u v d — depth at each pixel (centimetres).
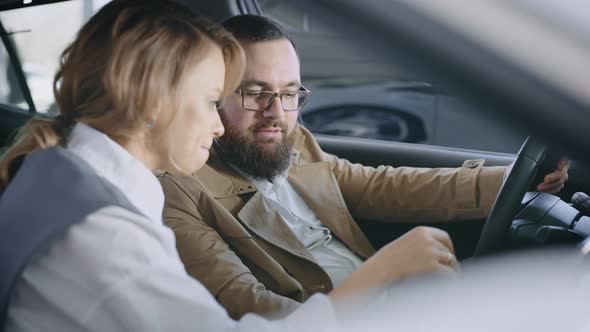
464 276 114
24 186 93
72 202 89
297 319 102
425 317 105
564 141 86
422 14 87
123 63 95
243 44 179
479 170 204
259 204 183
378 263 110
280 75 179
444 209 205
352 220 204
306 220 198
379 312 108
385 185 212
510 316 103
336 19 94
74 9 222
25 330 88
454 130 487
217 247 166
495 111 88
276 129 182
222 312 95
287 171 196
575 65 84
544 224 176
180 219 169
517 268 127
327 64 568
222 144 185
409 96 525
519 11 86
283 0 103
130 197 98
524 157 158
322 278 180
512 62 85
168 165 105
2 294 87
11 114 244
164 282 90
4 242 89
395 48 90
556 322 101
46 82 241
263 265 172
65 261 88
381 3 90
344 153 237
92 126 100
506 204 160
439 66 88
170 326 90
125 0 100
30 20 227
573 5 87
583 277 116
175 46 97
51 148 97
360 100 567
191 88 99
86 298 88
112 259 88
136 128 100
